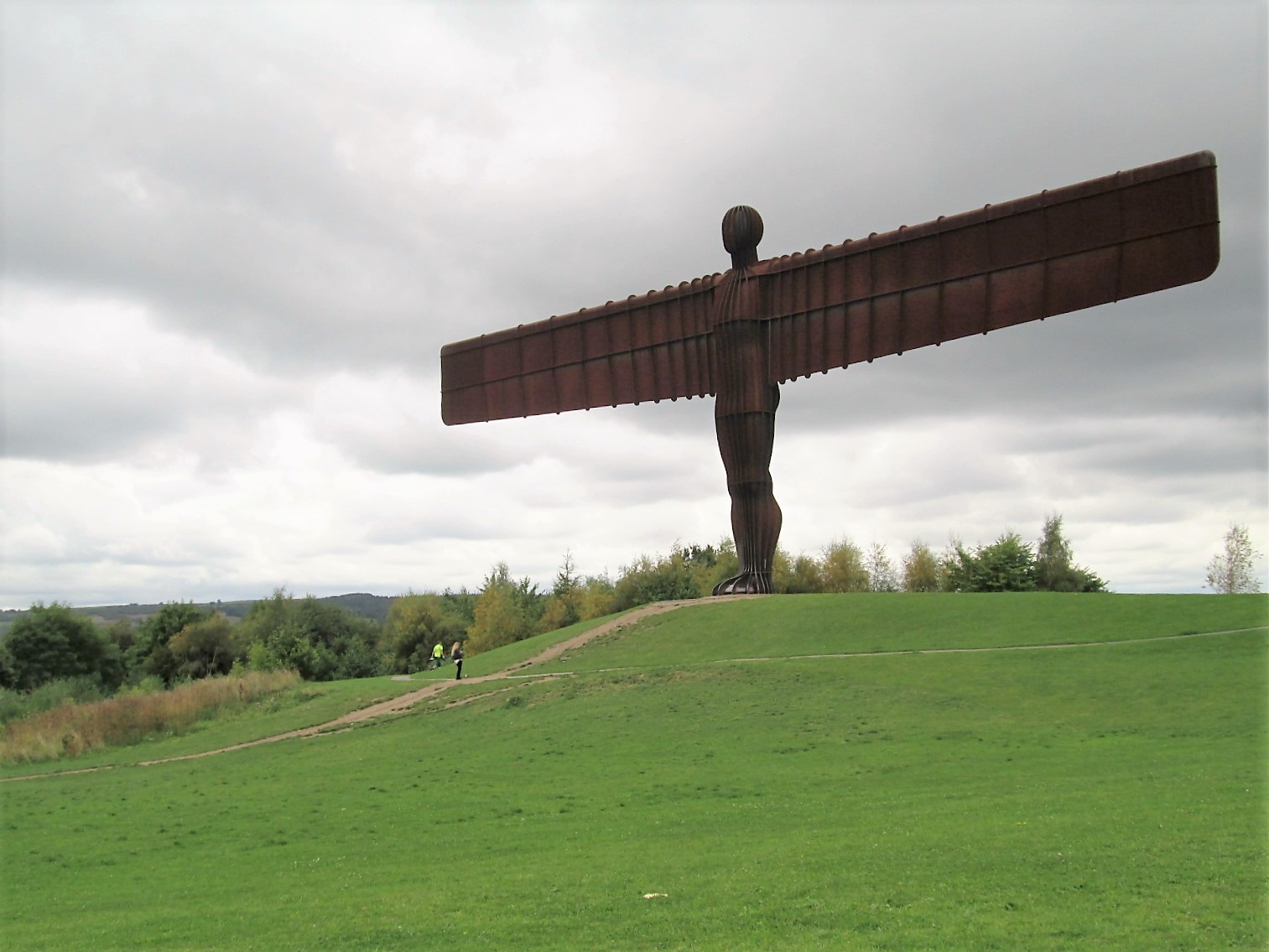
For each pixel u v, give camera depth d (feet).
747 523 145.28
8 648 259.19
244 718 129.49
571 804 65.98
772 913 39.01
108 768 106.11
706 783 69.87
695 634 129.49
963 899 38.96
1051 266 121.08
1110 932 34.45
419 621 307.99
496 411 163.43
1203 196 112.47
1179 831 46.11
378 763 88.48
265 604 324.60
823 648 116.67
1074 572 236.63
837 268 135.85
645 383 151.74
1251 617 110.32
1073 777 63.57
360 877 51.16
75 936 43.50
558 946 37.01
